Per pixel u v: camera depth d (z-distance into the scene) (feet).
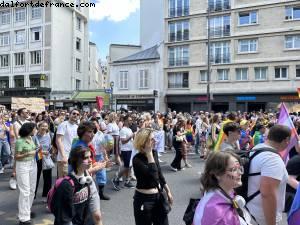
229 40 117.50
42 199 24.86
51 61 148.36
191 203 9.63
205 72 121.60
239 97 114.83
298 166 13.47
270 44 110.93
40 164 24.61
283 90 107.65
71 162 12.67
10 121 43.16
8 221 20.47
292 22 107.65
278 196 10.64
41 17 150.82
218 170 8.09
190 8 124.16
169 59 128.36
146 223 13.50
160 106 127.44
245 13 115.55
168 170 37.88
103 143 25.26
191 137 53.67
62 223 11.84
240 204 7.98
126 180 29.50
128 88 133.08
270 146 11.16
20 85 156.66
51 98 145.18
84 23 173.47
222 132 19.26
